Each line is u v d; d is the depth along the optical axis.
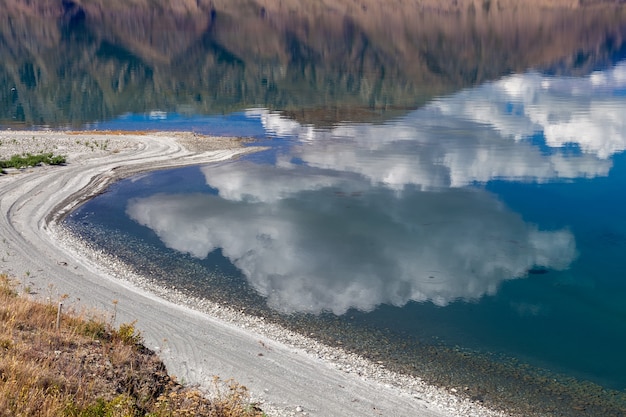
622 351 25.27
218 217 42.25
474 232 39.19
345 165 57.34
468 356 24.92
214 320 27.14
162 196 47.75
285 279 32.16
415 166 56.81
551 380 23.31
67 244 36.41
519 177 52.97
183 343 24.28
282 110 97.31
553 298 29.94
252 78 147.00
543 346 25.64
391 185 50.22
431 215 42.56
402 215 42.53
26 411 12.73
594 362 24.48
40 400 13.47
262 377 22.28
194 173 55.09
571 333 26.69
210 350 23.94
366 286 31.31
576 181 51.59
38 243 35.62
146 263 34.03
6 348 16.59
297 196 47.19
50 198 45.44
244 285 31.38
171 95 117.38
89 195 47.81
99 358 18.56
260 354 24.14
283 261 34.53
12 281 28.67
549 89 124.88
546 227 40.16
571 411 21.47
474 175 53.56
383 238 38.16
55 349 18.09
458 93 119.81
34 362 15.91
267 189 49.25
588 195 47.38
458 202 45.56
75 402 14.55
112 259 34.47
